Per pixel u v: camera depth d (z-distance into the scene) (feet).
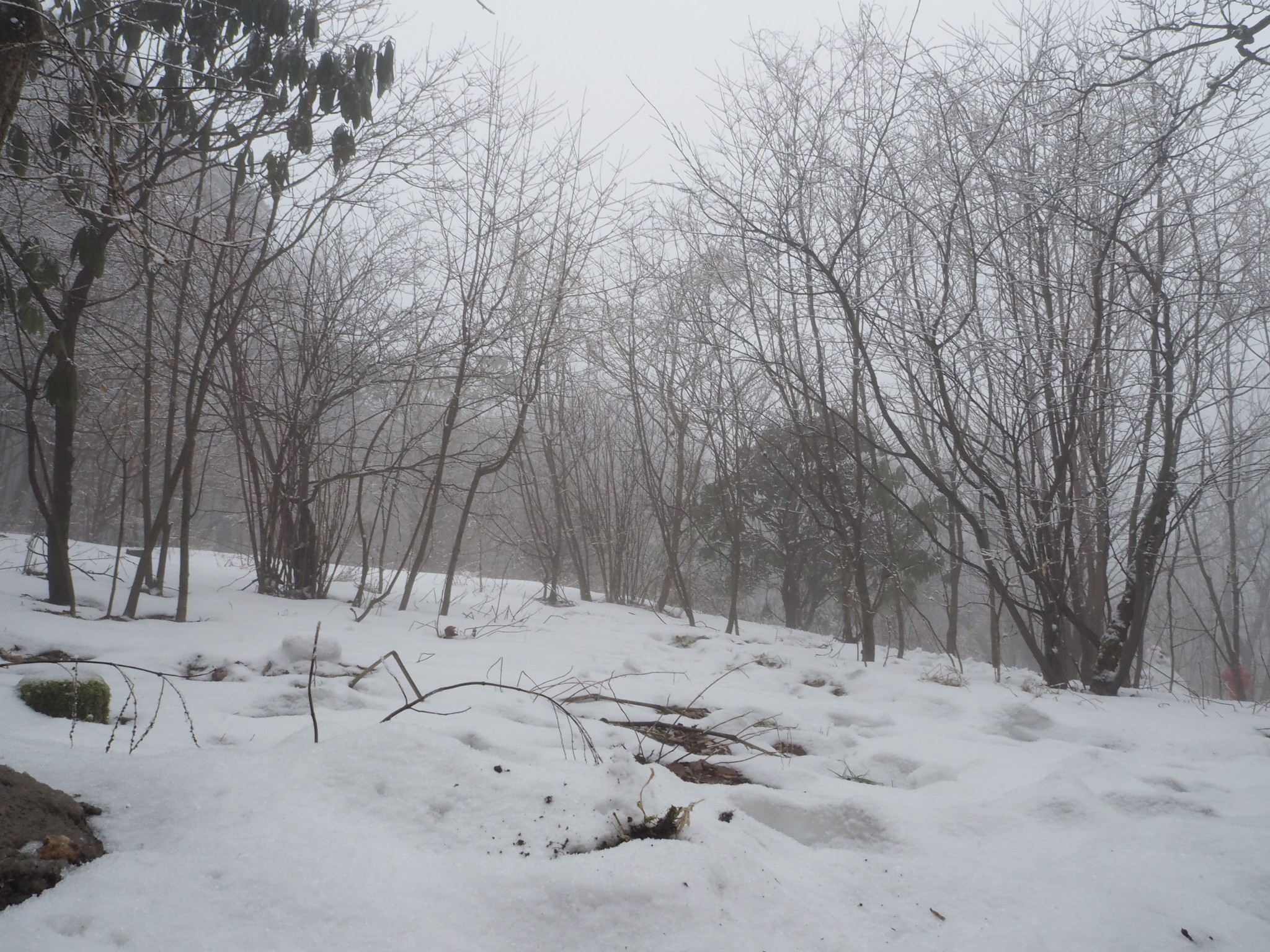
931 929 7.45
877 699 20.47
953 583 33.60
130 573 27.37
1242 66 20.79
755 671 22.98
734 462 37.40
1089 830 9.87
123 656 16.74
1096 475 27.55
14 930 5.90
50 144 17.71
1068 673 28.45
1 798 6.94
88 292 20.79
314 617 24.18
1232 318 24.75
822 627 54.60
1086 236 26.00
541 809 8.30
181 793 7.66
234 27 20.80
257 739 11.60
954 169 25.64
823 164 27.66
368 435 36.83
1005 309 26.89
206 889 6.52
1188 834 9.75
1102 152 24.40
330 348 27.53
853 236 27.66
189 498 21.53
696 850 7.52
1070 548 27.50
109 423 32.96
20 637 16.53
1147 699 24.40
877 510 38.01
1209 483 25.20
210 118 21.33
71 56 14.76
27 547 26.89
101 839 7.16
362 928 6.28
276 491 27.66
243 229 27.43
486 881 7.00
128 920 6.13
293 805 7.71
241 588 27.81
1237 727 19.45
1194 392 24.59
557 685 17.76
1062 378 25.45
